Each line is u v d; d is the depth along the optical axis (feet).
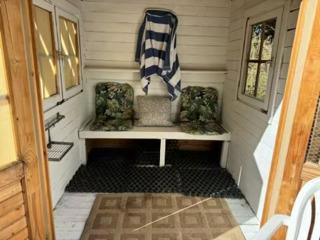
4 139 3.25
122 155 10.68
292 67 3.54
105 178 8.73
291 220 3.45
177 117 11.16
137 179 8.73
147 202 7.48
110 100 10.43
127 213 6.94
